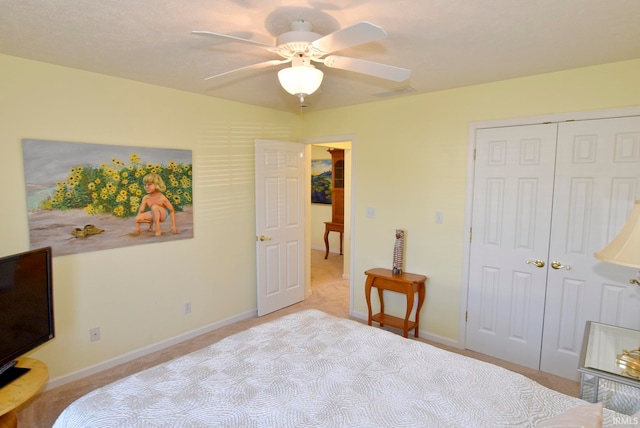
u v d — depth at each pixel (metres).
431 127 3.34
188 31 1.98
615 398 1.71
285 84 1.82
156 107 3.09
